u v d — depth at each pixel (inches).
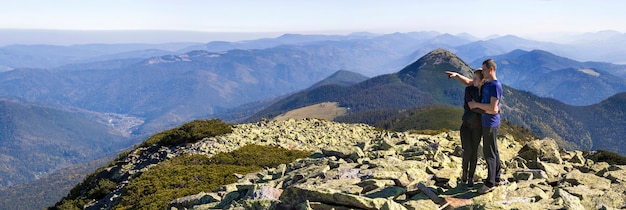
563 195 418.9
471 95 451.2
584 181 501.7
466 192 455.8
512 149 845.2
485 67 430.6
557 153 676.1
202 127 1782.7
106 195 1282.0
